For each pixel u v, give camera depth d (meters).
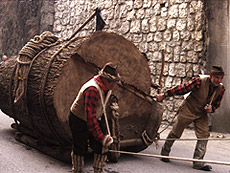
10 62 4.78
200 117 3.84
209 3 6.75
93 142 2.72
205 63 6.80
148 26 7.82
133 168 3.54
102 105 2.52
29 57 3.94
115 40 3.61
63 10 11.29
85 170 3.31
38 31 12.42
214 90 3.70
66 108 3.31
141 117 4.11
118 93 3.76
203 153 3.76
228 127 6.57
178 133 3.94
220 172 3.73
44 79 3.40
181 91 3.74
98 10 3.92
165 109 7.33
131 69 3.88
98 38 3.44
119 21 8.63
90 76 3.48
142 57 3.98
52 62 3.49
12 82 4.29
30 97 3.67
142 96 4.01
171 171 3.56
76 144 2.71
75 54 3.27
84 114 2.57
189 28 6.95
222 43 6.62
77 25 10.56
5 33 13.22
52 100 3.18
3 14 13.41
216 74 3.55
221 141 5.78
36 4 12.57
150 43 7.78
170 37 7.32
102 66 3.53
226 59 6.59
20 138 4.46
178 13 7.15
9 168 3.24
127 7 8.38
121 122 3.88
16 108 4.21
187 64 7.01
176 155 4.45
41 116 3.55
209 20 6.76
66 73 3.26
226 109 6.60
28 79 3.74
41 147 3.96
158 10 7.58
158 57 7.58
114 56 3.65
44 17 11.80
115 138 3.47
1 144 4.24
